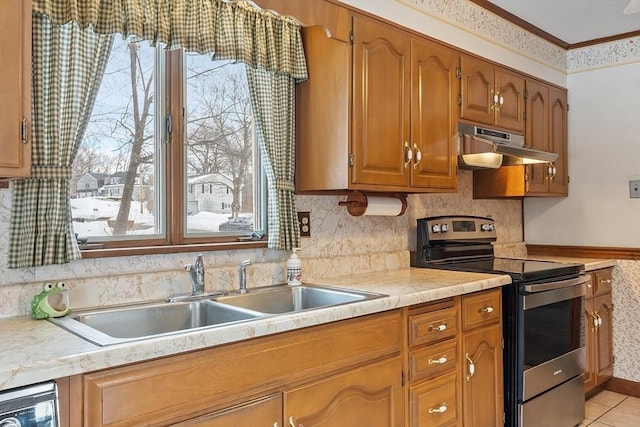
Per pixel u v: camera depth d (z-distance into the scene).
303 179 2.24
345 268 2.46
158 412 1.19
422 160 2.43
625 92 3.38
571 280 2.68
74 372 1.05
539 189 3.29
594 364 3.15
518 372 2.36
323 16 2.03
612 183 3.42
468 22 2.80
